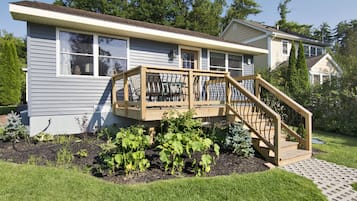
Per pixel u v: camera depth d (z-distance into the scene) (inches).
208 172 149.3
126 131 157.3
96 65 258.8
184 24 944.3
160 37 289.7
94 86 256.8
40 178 122.9
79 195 110.6
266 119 224.8
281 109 342.0
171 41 311.1
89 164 152.0
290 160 180.2
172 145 143.9
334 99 348.2
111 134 232.4
